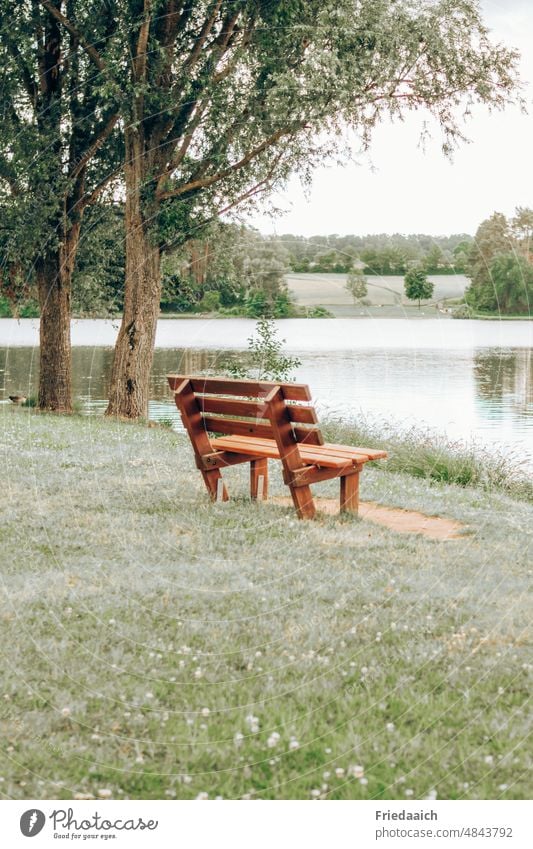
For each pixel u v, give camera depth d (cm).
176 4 1622
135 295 1700
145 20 1519
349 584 516
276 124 1592
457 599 493
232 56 1599
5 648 414
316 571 541
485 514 740
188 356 2750
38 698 369
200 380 720
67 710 355
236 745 338
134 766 325
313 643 429
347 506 698
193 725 352
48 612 462
